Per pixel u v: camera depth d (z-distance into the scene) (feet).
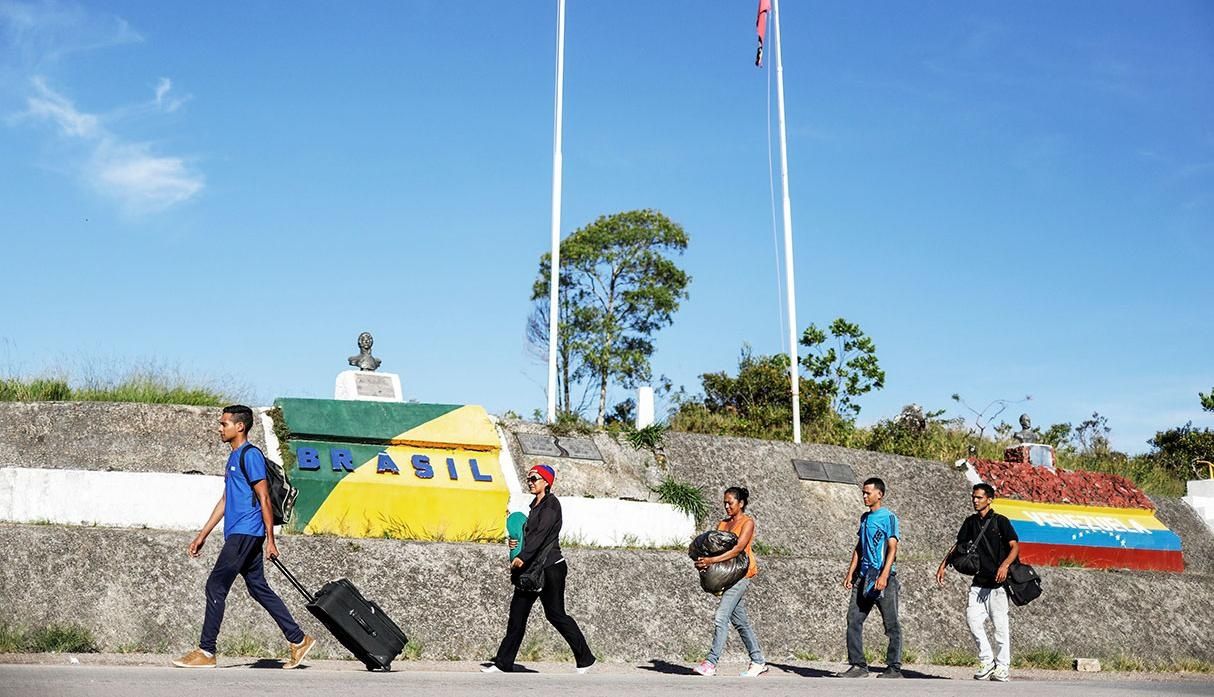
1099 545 71.00
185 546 46.78
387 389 59.72
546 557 40.65
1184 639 64.64
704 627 52.34
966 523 46.98
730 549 43.14
